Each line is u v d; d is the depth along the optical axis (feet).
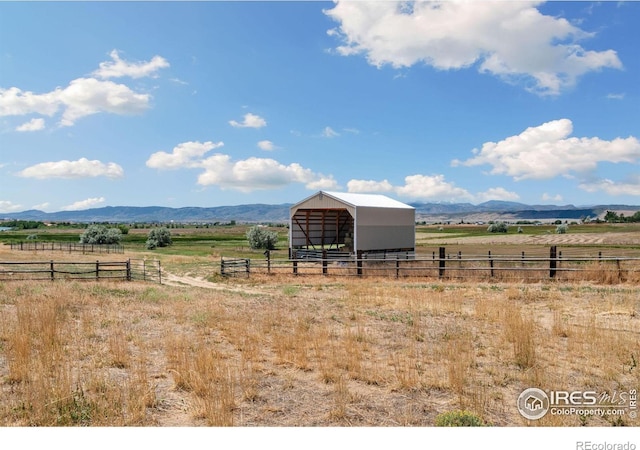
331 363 26.63
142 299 50.80
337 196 99.96
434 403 21.65
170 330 34.47
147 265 109.40
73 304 45.39
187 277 84.99
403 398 22.20
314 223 121.60
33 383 22.24
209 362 25.36
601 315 39.96
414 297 49.85
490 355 29.09
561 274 62.44
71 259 128.36
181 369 24.75
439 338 33.30
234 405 20.97
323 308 45.68
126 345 30.53
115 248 200.75
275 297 53.36
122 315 41.11
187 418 19.88
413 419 19.74
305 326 36.29
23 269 90.79
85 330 33.78
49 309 38.19
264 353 29.78
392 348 30.83
